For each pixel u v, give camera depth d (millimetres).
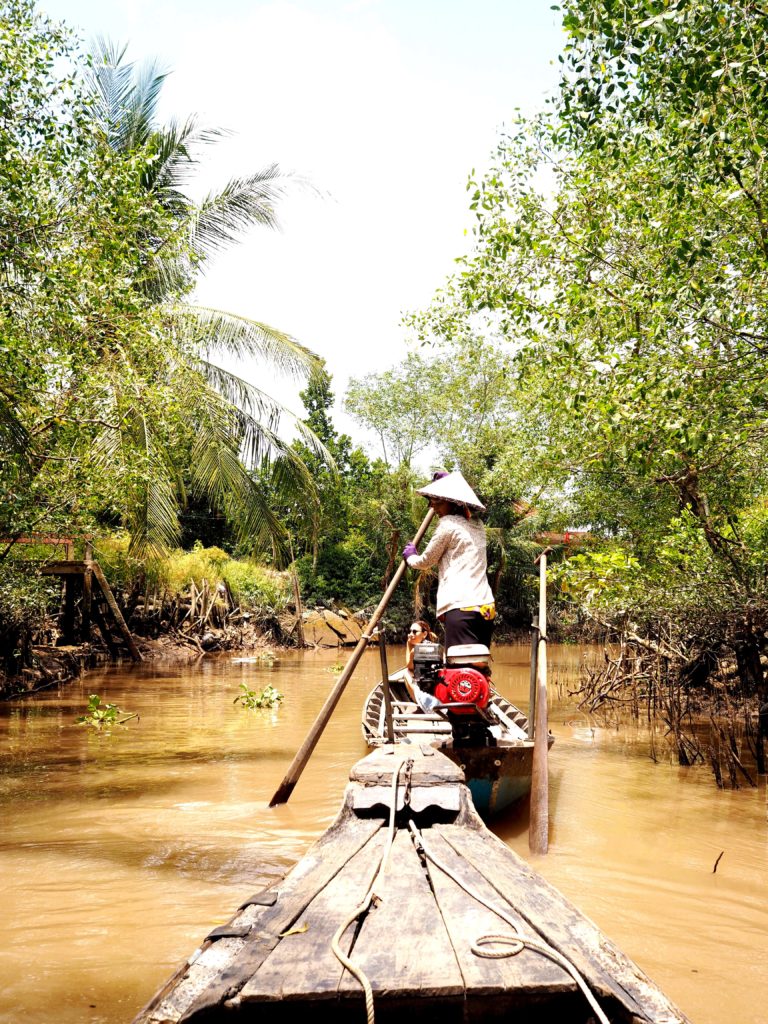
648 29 5070
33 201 7039
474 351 22250
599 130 5836
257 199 15047
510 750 5250
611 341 7148
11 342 7250
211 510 26109
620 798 6676
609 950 2252
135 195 7926
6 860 4855
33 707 11484
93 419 9430
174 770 7477
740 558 8812
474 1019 2105
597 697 11586
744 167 5746
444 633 5500
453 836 3295
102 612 18875
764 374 6008
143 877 4547
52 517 10352
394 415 28516
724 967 3539
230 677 15852
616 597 9289
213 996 1996
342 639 26109
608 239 7473
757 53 4820
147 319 8922
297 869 2906
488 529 25281
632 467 8773
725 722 10234
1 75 6867
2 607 12406
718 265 5961
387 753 4613
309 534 18906
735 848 5312
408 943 2275
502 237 7902
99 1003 3092
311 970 2111
